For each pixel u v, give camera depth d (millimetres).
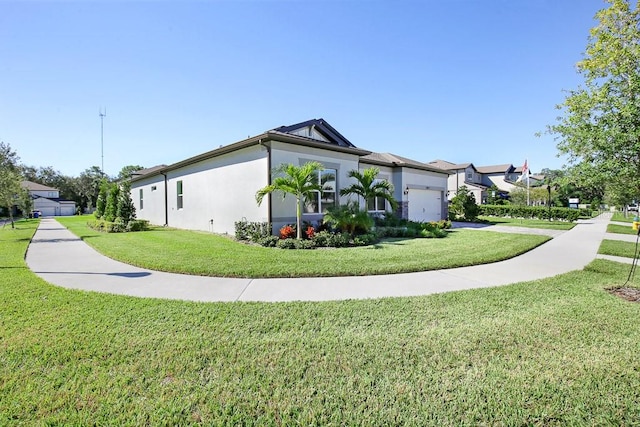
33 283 5535
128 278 6016
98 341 3217
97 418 2080
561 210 24172
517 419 2098
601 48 4883
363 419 2084
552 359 2873
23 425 2010
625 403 2256
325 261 7230
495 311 4156
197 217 14953
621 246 10195
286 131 12484
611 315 3982
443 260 7355
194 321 3785
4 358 2867
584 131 4898
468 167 38906
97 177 53000
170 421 2057
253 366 2744
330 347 3105
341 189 13078
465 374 2629
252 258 7570
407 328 3590
